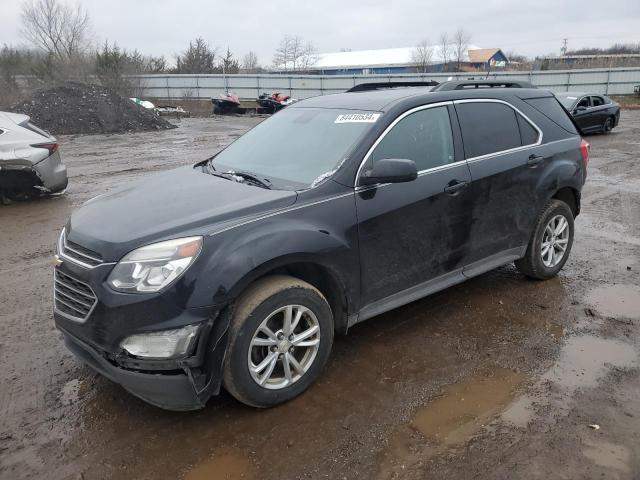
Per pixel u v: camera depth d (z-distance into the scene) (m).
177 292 2.75
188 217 3.06
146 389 2.81
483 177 4.18
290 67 67.81
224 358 2.90
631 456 2.72
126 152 14.99
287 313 3.10
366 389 3.35
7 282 5.19
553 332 4.07
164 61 49.38
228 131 21.83
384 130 3.70
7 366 3.65
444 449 2.80
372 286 3.59
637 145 15.39
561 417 3.04
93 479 2.64
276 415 3.11
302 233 3.12
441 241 3.97
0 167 8.20
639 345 3.87
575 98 17.44
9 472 2.68
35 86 31.11
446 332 4.08
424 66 63.75
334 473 2.64
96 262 2.91
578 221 7.32
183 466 2.71
